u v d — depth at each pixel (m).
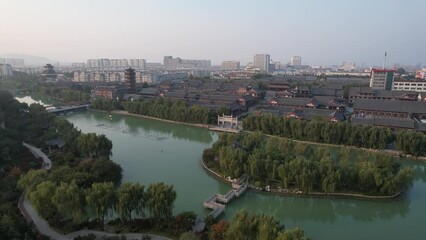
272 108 142.62
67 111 173.25
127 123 148.00
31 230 47.69
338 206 65.25
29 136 100.56
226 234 44.31
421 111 128.38
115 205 52.03
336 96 172.75
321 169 66.69
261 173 71.94
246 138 87.50
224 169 76.25
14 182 63.88
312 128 106.50
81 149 85.75
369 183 66.62
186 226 50.28
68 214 51.50
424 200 67.94
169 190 52.53
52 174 64.56
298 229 41.03
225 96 171.12
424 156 92.06
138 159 93.00
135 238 48.50
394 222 60.34
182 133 128.50
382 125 110.62
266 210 64.88
